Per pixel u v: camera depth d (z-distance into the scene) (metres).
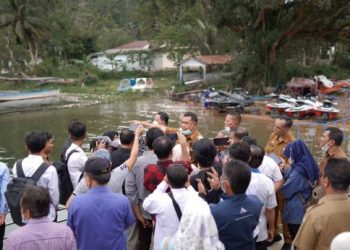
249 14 30.98
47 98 38.16
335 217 3.10
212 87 35.72
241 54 34.47
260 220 4.57
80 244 3.63
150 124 5.93
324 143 5.16
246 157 4.39
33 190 3.14
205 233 3.24
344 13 31.77
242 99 28.28
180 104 32.59
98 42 63.66
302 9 31.36
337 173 3.17
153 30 59.81
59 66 51.84
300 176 4.96
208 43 47.81
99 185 3.71
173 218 3.90
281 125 6.28
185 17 48.00
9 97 36.25
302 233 3.21
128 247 4.88
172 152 4.92
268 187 4.49
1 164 4.69
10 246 3.05
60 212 5.89
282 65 34.88
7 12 47.97
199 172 4.25
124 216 3.72
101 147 5.45
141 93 38.72
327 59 50.12
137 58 54.00
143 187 4.65
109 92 40.69
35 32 48.81
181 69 42.66
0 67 49.50
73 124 5.21
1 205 4.61
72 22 58.81
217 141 5.60
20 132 22.72
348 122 21.98
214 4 32.56
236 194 3.59
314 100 26.11
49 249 3.05
